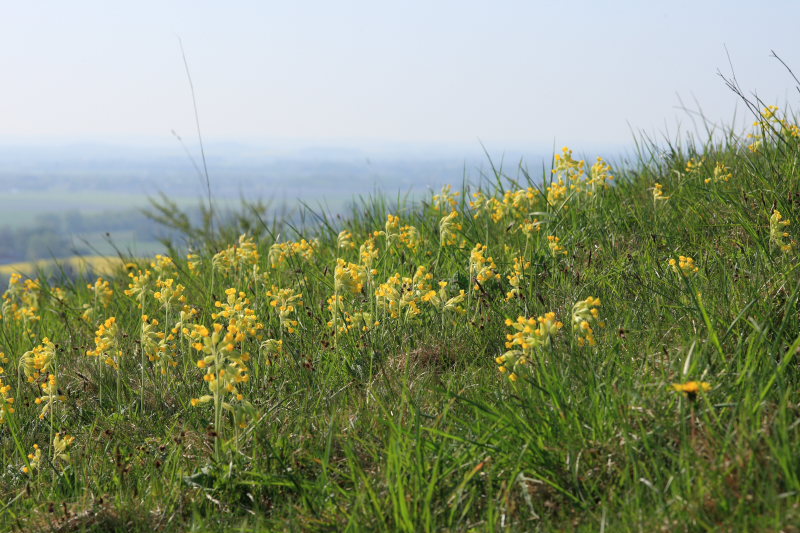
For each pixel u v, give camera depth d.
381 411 3.63
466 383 3.83
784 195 4.72
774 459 2.57
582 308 3.54
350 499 2.98
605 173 5.91
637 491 2.64
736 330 3.49
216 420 3.44
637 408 3.05
